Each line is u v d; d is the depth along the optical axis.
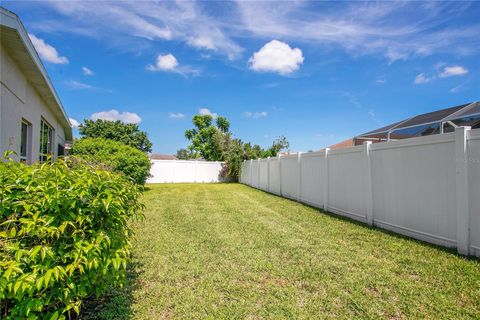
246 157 21.27
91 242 2.06
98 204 2.15
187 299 2.95
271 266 3.83
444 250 4.33
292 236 5.35
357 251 4.42
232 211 8.23
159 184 19.92
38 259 1.85
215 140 24.36
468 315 2.59
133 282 3.35
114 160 13.54
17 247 1.75
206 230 5.86
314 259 4.08
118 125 32.44
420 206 4.99
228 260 4.08
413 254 4.21
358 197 6.77
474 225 4.01
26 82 7.03
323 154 8.47
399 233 5.48
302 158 10.04
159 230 5.86
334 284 3.28
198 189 15.74
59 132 13.37
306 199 9.73
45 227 1.87
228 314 2.67
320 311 2.72
